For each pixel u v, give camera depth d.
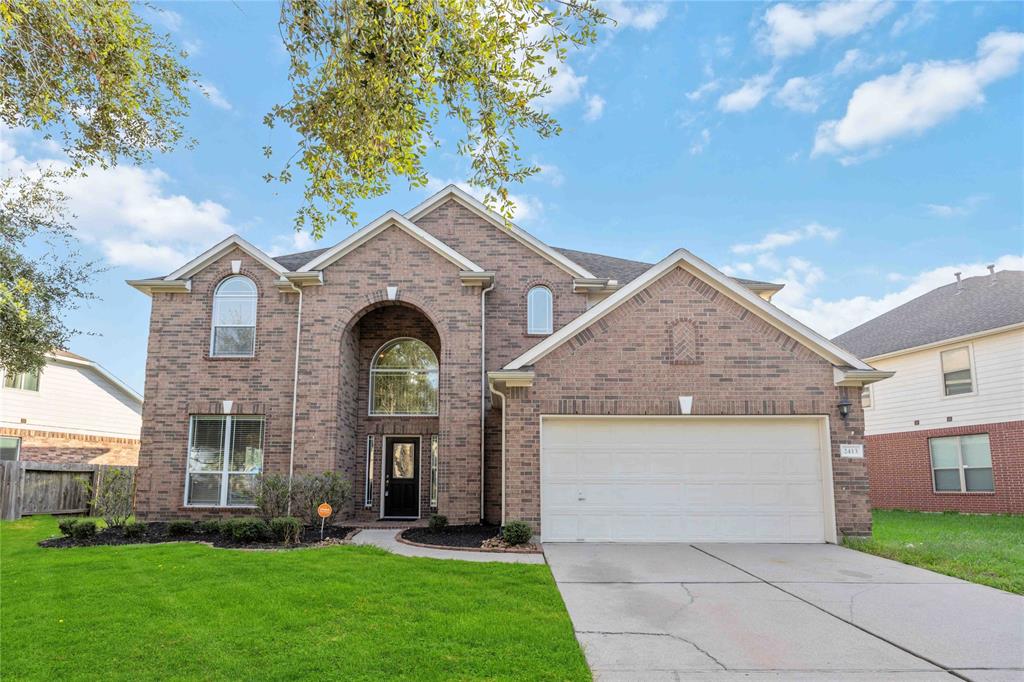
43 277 15.21
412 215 17.61
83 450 24.59
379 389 17.48
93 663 5.78
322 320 15.95
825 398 12.41
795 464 12.38
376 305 16.25
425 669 5.59
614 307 12.61
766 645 6.30
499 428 15.80
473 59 7.09
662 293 12.68
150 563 9.92
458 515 14.98
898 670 5.69
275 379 16.34
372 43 6.95
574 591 8.34
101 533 13.24
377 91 7.16
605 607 7.58
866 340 25.12
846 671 5.66
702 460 12.38
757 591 8.38
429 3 6.81
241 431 16.41
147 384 16.39
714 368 12.48
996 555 10.71
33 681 5.40
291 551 11.08
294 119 7.80
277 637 6.39
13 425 22.03
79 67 8.22
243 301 16.88
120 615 7.11
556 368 12.43
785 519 12.23
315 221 8.34
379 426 17.14
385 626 6.70
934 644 6.35
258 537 12.28
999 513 18.75
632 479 12.31
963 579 9.09
